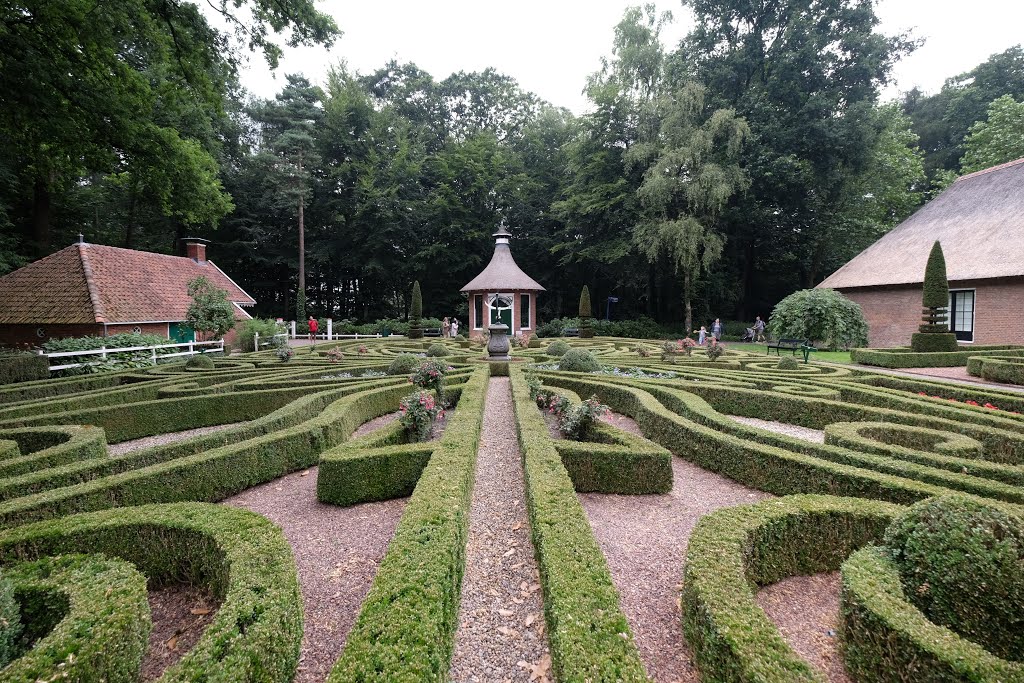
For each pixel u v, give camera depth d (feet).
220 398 28.94
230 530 12.23
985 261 61.98
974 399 30.04
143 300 62.75
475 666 9.67
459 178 124.36
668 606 11.66
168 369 42.14
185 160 45.75
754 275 121.19
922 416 22.12
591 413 21.68
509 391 35.32
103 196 92.38
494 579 12.59
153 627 11.24
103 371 44.14
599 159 101.24
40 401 28.37
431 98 143.23
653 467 18.42
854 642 9.20
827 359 63.05
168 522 12.60
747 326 108.58
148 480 16.12
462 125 144.66
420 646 7.98
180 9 36.14
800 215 100.63
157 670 9.92
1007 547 9.14
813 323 50.98
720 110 86.43
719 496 18.17
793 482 17.16
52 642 7.98
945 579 9.41
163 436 26.96
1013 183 66.69
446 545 10.94
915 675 8.05
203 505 13.69
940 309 55.67
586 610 9.10
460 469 15.79
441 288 130.31
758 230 104.27
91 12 33.22
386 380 33.78
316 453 22.07
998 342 60.70
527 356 53.01
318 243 123.95
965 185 74.79
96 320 54.44
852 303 52.11
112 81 39.32
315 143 118.93
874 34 88.38
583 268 124.36
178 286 71.67
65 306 55.93
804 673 7.48
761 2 94.68
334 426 23.21
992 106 95.50
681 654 10.00
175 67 39.47
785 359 40.86
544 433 20.63
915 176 105.50
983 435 20.03
